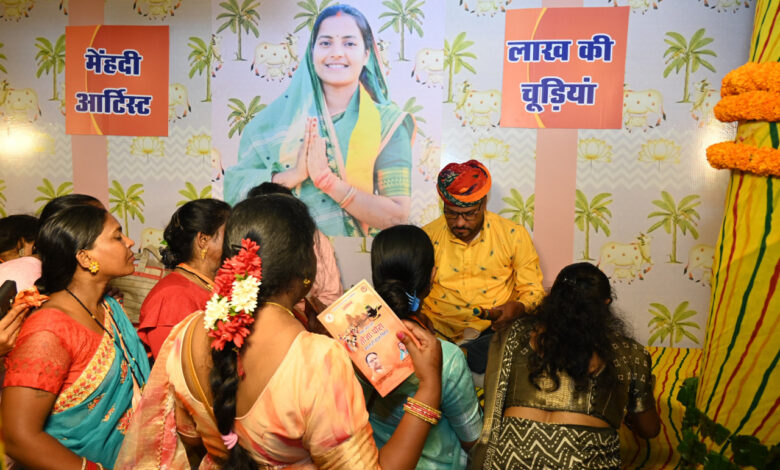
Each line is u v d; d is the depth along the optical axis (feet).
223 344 3.36
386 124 11.03
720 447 6.08
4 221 7.32
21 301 4.96
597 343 5.53
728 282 6.07
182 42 11.43
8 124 12.12
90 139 11.93
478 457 5.75
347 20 10.89
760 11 6.26
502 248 9.48
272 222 3.69
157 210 11.93
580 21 10.26
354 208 11.29
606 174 10.53
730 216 6.15
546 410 5.54
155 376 3.92
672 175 10.34
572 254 10.82
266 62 11.23
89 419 5.23
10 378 4.72
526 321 6.05
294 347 3.52
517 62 10.53
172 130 11.68
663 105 10.23
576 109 10.45
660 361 9.62
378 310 4.49
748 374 5.84
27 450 4.62
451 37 10.66
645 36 10.14
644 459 7.99
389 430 5.14
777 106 5.59
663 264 10.54
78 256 5.26
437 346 4.48
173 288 6.31
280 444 3.52
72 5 11.65
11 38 11.90
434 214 11.07
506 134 10.72
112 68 11.68
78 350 5.10
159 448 4.00
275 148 11.39
